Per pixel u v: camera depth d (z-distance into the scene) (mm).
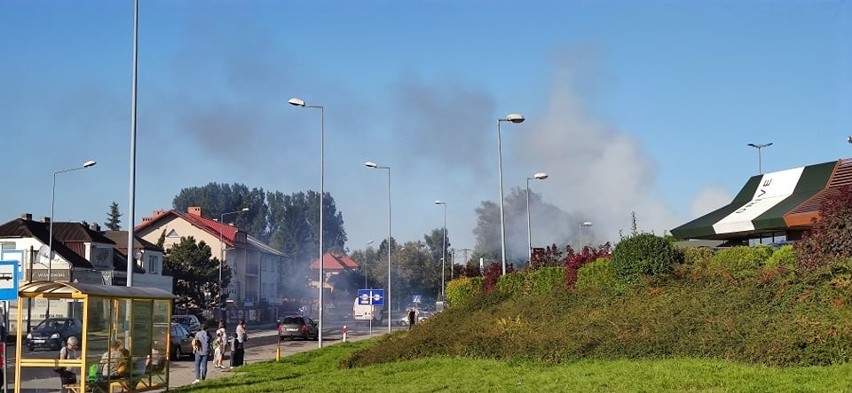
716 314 19047
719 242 33562
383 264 116125
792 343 16047
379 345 28875
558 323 23359
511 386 17016
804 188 29484
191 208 107188
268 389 20266
